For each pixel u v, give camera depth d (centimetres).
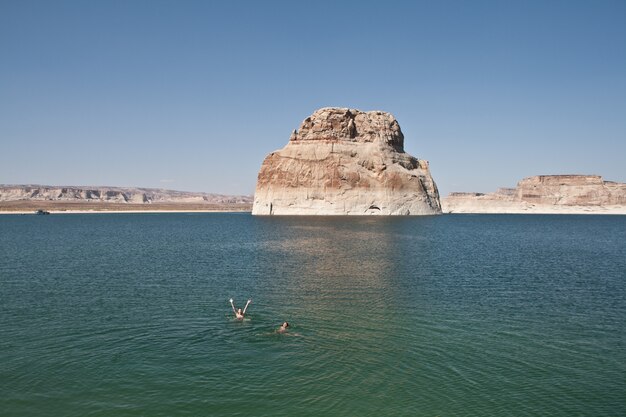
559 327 2153
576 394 1474
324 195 13075
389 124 15012
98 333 2044
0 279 3369
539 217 18375
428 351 1827
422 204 13812
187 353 1803
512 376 1600
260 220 11819
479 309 2470
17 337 1986
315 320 2245
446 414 1354
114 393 1466
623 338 1998
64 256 4781
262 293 2848
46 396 1445
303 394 1462
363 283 3172
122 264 4147
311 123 14275
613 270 3878
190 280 3297
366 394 1465
